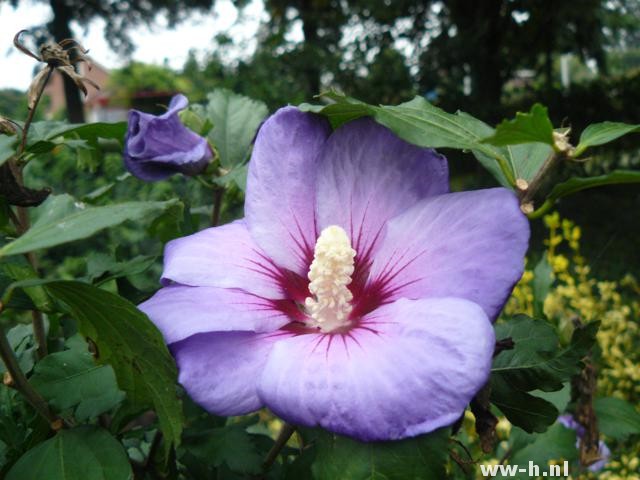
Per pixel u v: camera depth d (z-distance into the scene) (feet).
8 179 0.56
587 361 0.89
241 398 0.49
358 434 0.43
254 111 0.86
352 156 0.58
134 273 0.62
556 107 5.53
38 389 0.56
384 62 6.05
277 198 0.59
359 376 0.45
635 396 1.66
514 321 0.63
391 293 0.55
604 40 6.70
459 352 0.44
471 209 0.53
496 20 5.77
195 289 0.55
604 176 0.52
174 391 0.49
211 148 0.77
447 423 0.42
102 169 3.85
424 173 0.58
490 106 5.75
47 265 3.18
